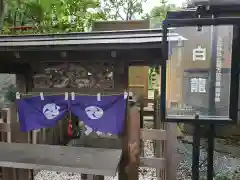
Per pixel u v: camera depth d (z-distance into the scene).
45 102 4.56
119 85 4.64
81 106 4.47
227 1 3.05
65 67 4.79
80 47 4.01
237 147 6.31
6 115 4.88
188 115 3.32
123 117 4.32
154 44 3.80
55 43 4.07
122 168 4.36
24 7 7.25
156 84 9.63
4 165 3.75
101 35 4.14
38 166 3.64
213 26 3.16
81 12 8.90
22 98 4.57
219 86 3.24
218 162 6.62
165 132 4.09
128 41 3.86
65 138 6.45
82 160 3.81
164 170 4.51
